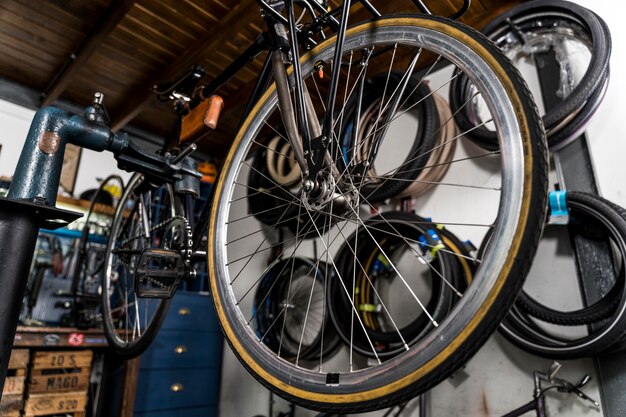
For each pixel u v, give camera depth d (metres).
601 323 1.56
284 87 1.03
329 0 2.32
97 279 2.86
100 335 2.46
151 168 1.48
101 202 3.17
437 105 2.32
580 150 1.81
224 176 1.22
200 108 1.46
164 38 2.68
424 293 2.21
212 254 1.14
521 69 2.12
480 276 0.62
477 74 0.72
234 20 2.45
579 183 1.77
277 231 3.14
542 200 0.59
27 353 2.17
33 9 2.47
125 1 2.30
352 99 2.14
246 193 3.37
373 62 2.78
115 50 2.79
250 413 2.90
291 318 2.81
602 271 1.62
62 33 2.67
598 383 1.55
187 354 2.89
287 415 2.64
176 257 1.40
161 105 3.34
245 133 1.21
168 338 2.81
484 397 1.87
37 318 2.76
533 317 1.76
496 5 2.29
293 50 0.98
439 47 0.79
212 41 2.60
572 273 1.75
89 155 3.38
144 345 1.58
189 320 2.96
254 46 1.27
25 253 0.95
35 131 1.16
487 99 0.69
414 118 2.57
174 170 1.53
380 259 2.31
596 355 1.46
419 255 1.84
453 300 1.78
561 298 1.75
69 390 2.31
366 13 2.35
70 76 2.89
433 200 2.31
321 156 0.88
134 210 1.99
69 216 1.02
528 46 2.02
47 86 3.20
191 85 1.64
